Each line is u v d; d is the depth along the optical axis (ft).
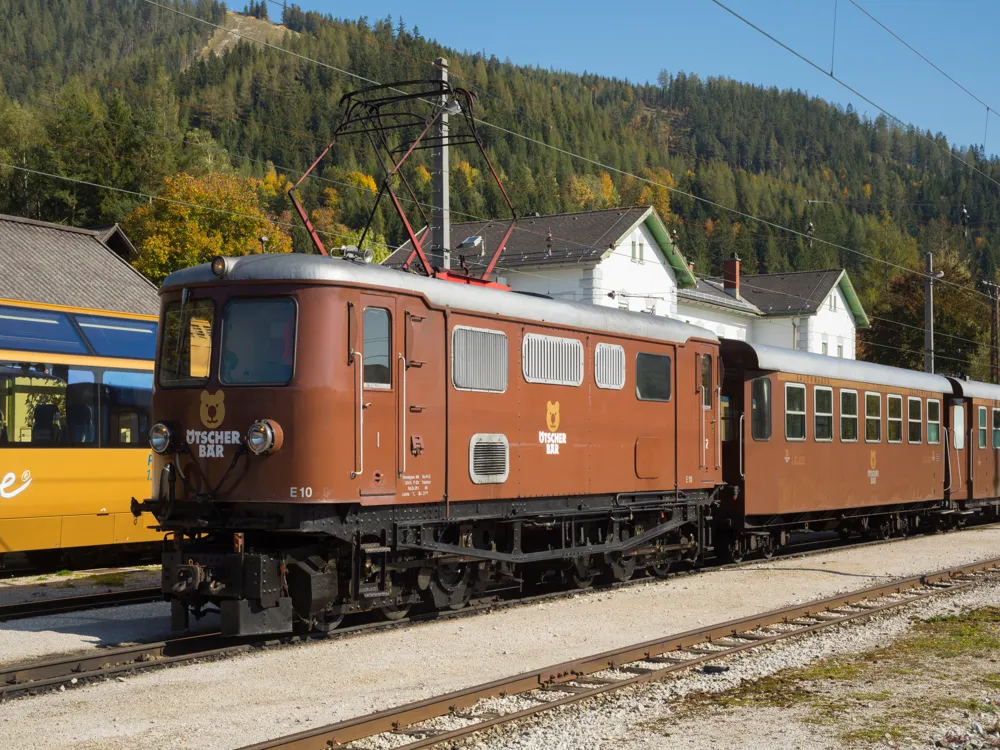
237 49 510.99
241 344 34.09
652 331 49.06
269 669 30.04
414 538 36.63
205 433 34.14
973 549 67.21
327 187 330.75
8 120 213.66
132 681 28.48
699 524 53.36
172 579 33.71
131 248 100.83
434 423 37.24
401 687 27.89
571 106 627.46
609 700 26.76
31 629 36.83
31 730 23.61
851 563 58.70
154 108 248.52
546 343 42.75
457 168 353.10
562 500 43.88
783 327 183.01
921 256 391.24
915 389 76.84
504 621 38.47
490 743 22.66
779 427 60.64
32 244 84.94
